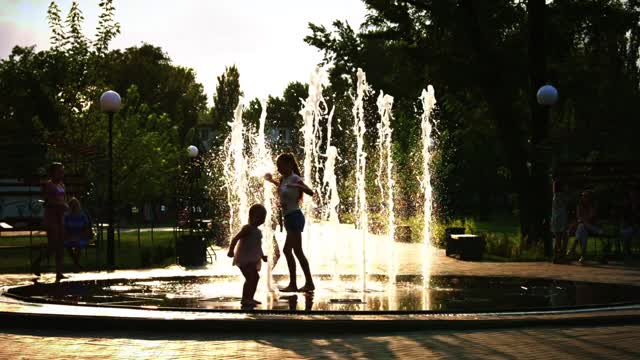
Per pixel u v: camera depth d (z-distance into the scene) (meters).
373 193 43.25
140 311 9.03
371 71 54.41
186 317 8.57
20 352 7.39
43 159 21.42
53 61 34.97
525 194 26.06
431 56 28.45
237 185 30.64
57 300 10.30
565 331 8.34
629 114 41.38
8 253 23.55
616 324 8.80
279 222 32.19
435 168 43.78
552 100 22.27
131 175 42.84
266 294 11.35
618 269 16.36
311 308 9.62
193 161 27.58
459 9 26.95
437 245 26.95
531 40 25.80
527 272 15.55
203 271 15.72
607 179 21.20
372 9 30.06
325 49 49.16
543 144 22.94
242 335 8.24
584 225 18.73
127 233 40.81
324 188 54.81
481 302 10.32
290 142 79.44
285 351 7.36
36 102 36.41
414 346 7.55
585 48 30.16
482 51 27.09
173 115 88.50
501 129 26.88
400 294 11.37
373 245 26.97
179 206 26.97
